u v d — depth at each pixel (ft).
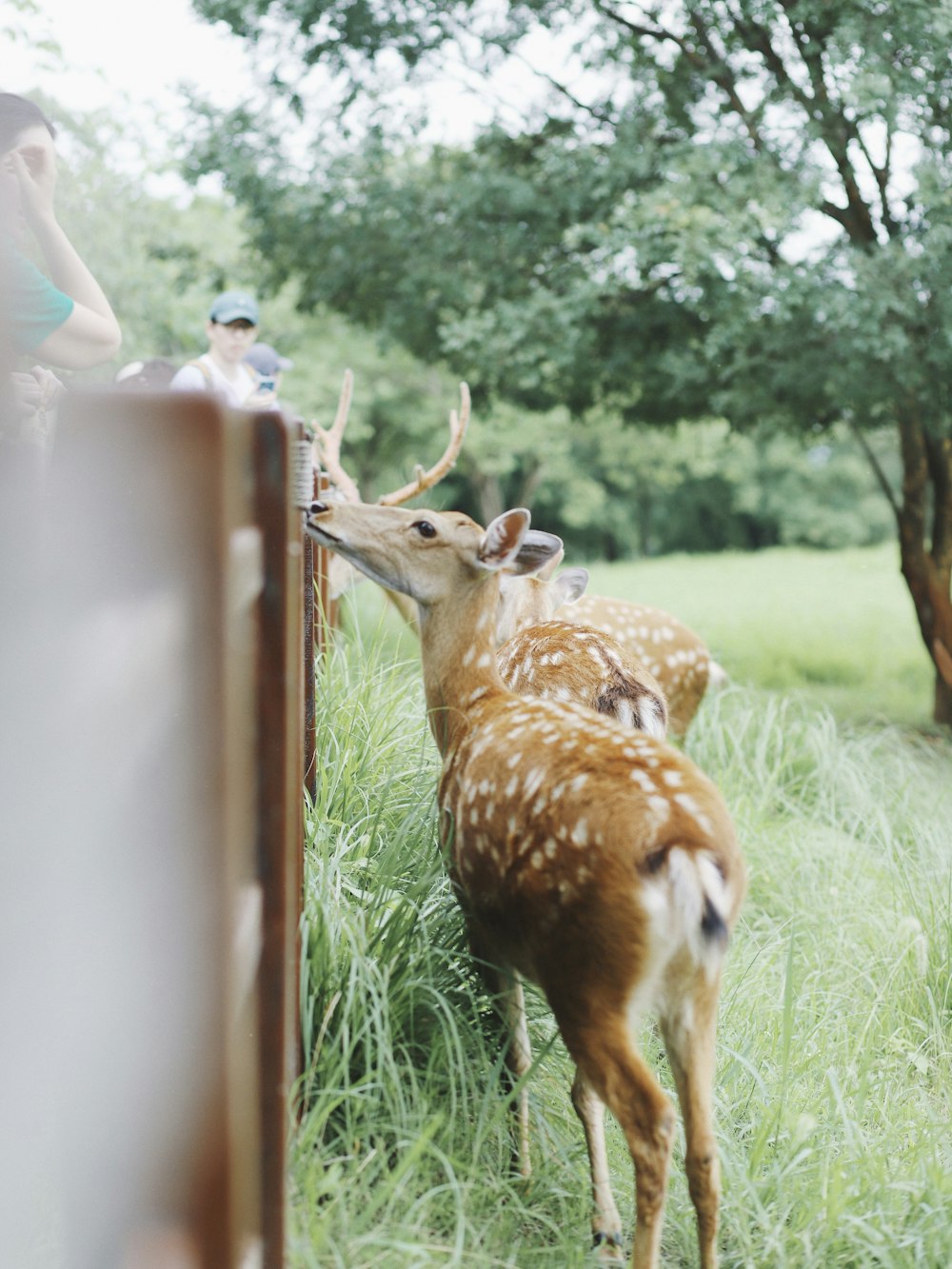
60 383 8.85
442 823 9.78
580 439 90.94
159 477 5.91
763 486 124.88
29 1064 7.16
